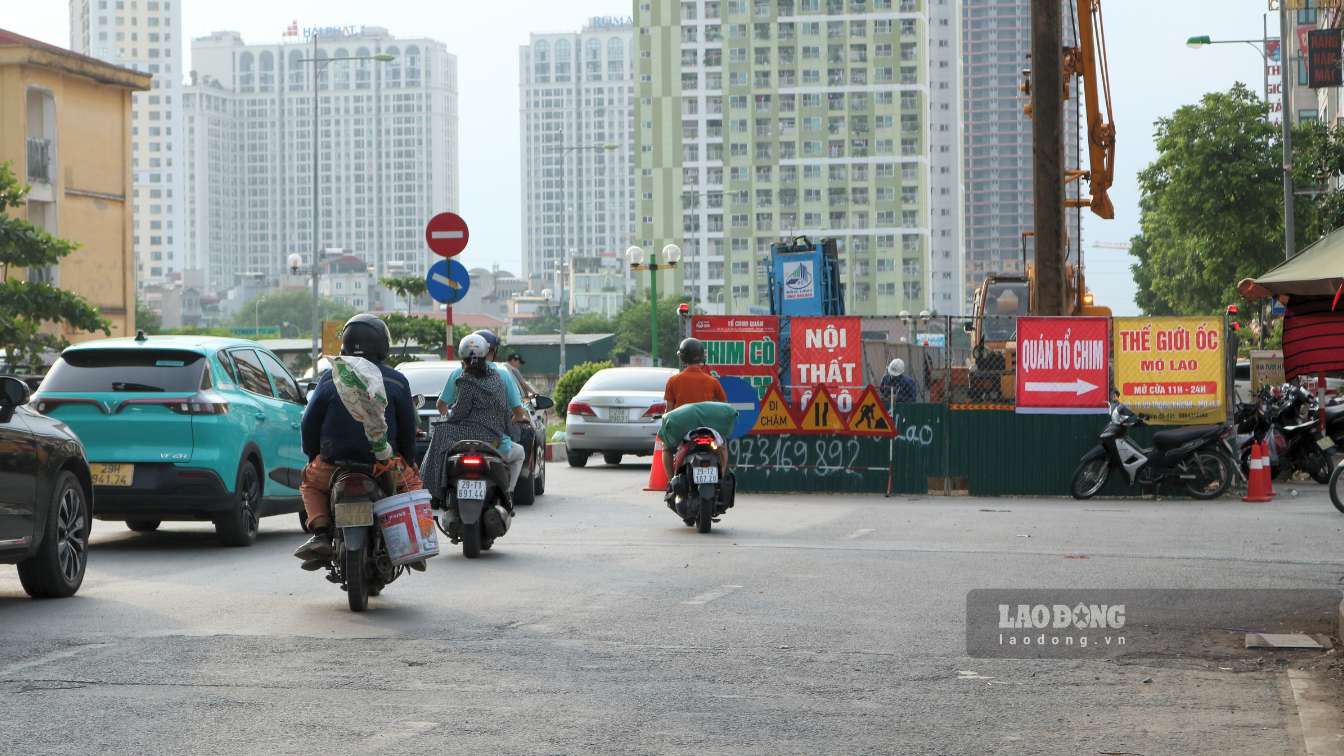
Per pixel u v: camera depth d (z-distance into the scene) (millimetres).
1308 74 53594
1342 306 10227
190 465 13711
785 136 189875
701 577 12164
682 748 6309
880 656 8570
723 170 190875
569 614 10086
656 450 22641
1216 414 21750
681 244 191500
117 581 11820
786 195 190000
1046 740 6516
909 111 187750
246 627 9438
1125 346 21922
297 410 16047
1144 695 7512
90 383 13906
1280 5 47469
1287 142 47375
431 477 13672
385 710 7008
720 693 7484
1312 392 24484
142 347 14102
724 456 16391
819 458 22547
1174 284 65688
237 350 15180
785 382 24844
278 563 13086
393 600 10758
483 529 13664
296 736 6465
